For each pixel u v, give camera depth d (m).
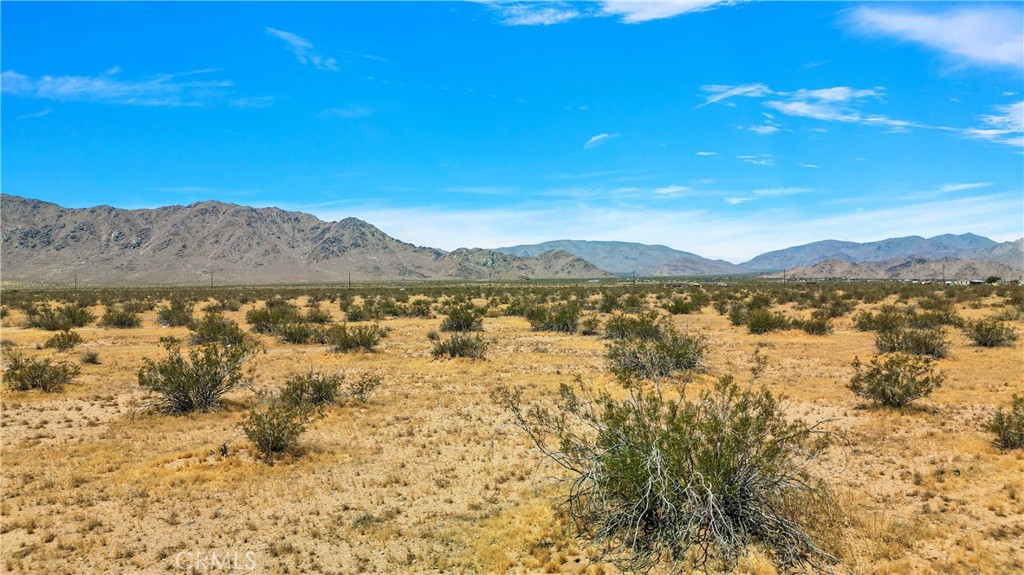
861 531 8.42
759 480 8.05
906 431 13.66
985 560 7.62
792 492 8.77
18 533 8.87
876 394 16.02
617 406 8.93
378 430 14.49
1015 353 24.66
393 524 9.26
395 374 22.27
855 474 10.98
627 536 7.66
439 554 8.28
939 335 24.91
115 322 39.91
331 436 14.02
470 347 25.55
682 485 7.76
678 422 7.95
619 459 8.03
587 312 48.53
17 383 18.94
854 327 35.34
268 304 57.62
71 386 19.62
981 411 15.37
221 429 14.60
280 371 23.02
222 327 31.25
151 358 25.89
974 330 27.84
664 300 63.88
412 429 14.48
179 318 40.91
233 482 10.96
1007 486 10.06
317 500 10.23
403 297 69.56
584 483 9.20
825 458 11.79
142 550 8.38
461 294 81.25
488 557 8.10
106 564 7.98
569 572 7.72
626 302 51.16
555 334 34.62
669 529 7.83
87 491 10.41
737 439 7.91
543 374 21.80
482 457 12.32
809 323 32.59
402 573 7.81
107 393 18.66
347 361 25.47
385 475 11.43
